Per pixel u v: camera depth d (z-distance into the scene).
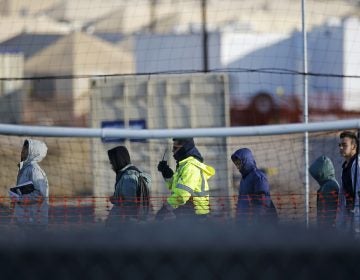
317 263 17.44
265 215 30.36
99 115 51.44
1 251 17.33
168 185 35.00
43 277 17.38
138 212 32.59
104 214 34.28
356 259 17.41
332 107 61.53
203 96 51.41
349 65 60.62
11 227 31.52
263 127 30.84
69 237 18.17
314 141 42.09
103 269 17.39
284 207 35.06
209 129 30.98
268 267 17.42
